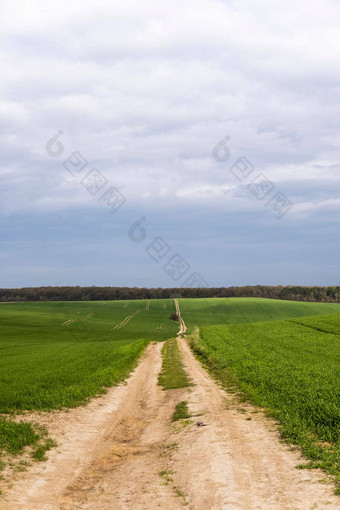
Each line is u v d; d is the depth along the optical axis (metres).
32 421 15.86
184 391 23.22
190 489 8.94
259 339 49.44
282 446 11.41
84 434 15.00
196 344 50.50
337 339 46.81
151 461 11.58
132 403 21.44
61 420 16.62
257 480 8.99
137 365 38.00
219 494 8.40
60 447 13.15
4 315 122.12
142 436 14.98
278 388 19.72
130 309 141.25
